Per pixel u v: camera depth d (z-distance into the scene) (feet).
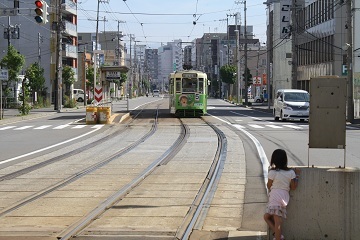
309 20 203.62
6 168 53.72
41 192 40.83
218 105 249.55
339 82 27.07
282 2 203.72
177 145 73.20
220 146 70.79
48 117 150.20
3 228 29.96
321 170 25.96
